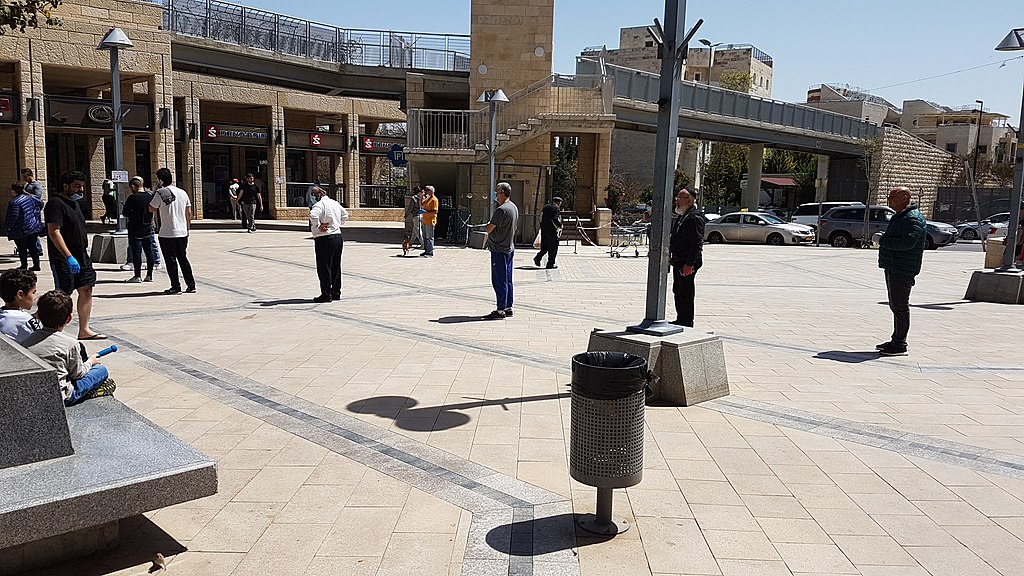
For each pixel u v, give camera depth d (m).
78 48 24.92
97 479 3.16
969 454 5.01
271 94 34.69
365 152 39.03
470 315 10.38
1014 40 12.09
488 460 4.77
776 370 7.40
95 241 15.55
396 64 33.28
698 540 3.71
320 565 3.43
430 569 3.39
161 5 27.22
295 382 6.59
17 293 5.31
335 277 11.56
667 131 6.02
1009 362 7.89
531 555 3.52
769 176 65.81
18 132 24.50
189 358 7.44
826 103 72.12
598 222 25.67
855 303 12.37
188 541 3.65
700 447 5.08
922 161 50.69
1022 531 3.86
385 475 4.50
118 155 15.49
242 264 16.56
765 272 17.81
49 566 3.36
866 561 3.52
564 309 11.12
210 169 38.34
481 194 25.17
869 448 5.11
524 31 25.84
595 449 3.68
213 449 4.91
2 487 3.05
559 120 23.83
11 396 3.25
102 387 4.40
